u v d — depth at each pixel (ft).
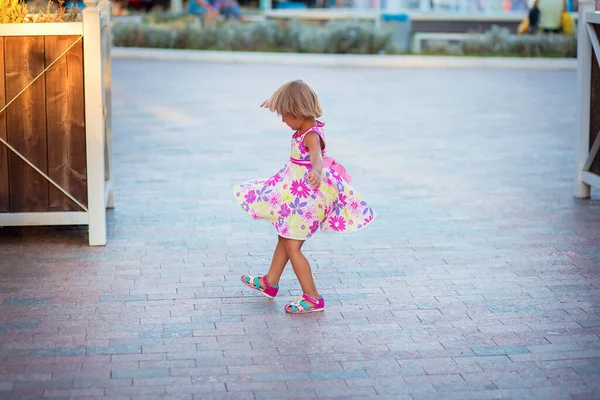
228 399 14.76
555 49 72.74
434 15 85.87
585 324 18.24
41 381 15.29
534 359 16.52
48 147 23.06
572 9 92.12
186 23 81.10
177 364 16.10
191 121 43.73
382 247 23.59
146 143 37.96
